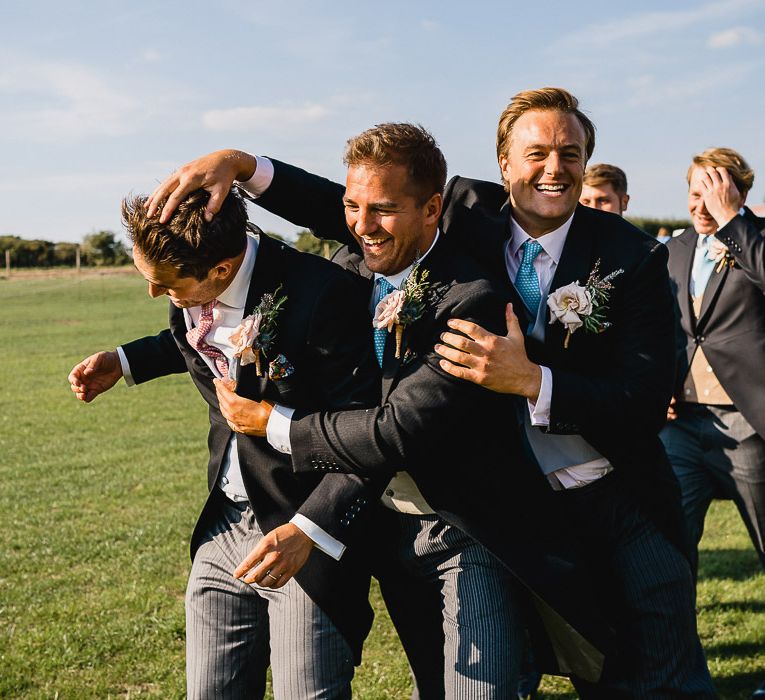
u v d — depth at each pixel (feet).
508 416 8.24
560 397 7.57
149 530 19.33
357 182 7.59
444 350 7.23
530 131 8.25
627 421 8.04
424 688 8.98
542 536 7.99
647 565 8.85
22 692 12.05
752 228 12.60
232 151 7.92
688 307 13.51
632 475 8.68
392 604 8.88
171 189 7.33
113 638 13.65
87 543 18.49
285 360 7.59
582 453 8.70
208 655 8.11
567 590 7.88
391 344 7.79
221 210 7.37
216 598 8.25
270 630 8.02
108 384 9.44
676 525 9.02
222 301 7.80
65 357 51.72
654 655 8.88
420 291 7.58
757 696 11.96
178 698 11.86
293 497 7.99
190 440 29.66
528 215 8.49
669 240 14.48
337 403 7.61
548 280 8.64
